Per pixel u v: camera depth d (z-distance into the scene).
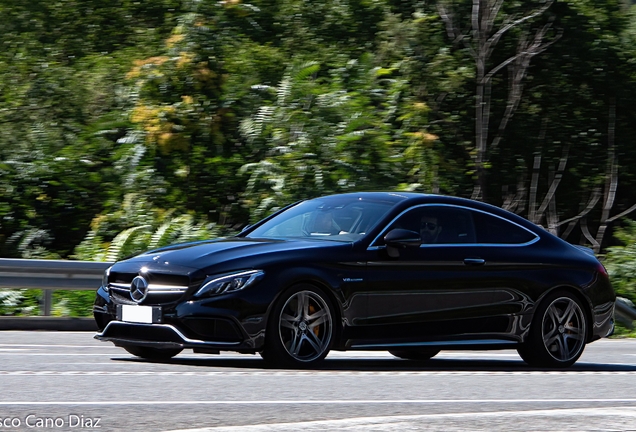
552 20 36.56
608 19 38.34
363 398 9.05
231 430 6.97
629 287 25.16
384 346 11.98
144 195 28.06
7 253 27.73
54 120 31.08
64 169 28.44
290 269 11.34
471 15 35.62
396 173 28.66
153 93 28.84
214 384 9.77
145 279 11.33
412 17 35.97
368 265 11.87
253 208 27.59
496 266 12.77
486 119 34.50
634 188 38.44
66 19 34.28
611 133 37.00
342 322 11.66
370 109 29.59
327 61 33.16
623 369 13.09
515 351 16.30
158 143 27.67
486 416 7.93
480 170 33.84
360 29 35.50
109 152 29.59
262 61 30.80
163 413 7.82
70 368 10.98
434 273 12.29
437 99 34.94
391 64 34.06
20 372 10.50
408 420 7.58
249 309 11.03
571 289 13.28
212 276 11.09
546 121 37.19
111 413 7.76
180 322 11.01
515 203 35.41
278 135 28.36
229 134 29.27
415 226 12.52
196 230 25.47
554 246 13.45
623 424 7.61
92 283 18.23
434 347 12.31
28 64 32.31
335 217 12.73
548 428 7.38
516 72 36.06
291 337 11.37
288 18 35.09
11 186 28.03
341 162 27.59
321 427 7.17
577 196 37.75
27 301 19.80
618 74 37.84
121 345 11.83
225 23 30.23
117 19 34.69
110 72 31.67
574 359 13.24
